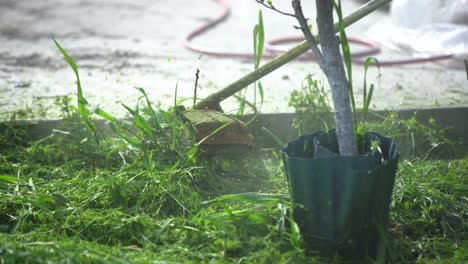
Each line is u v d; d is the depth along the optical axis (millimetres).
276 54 8562
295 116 5832
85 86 7324
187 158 4785
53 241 3781
